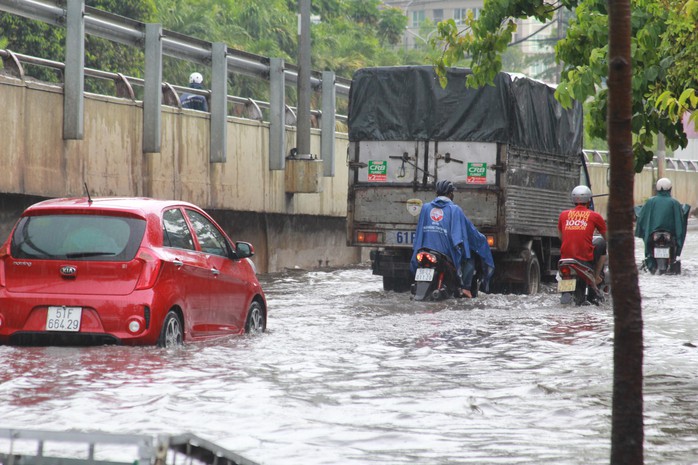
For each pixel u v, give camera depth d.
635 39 22.33
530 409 16.66
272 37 139.38
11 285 22.28
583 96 23.05
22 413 15.42
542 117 44.12
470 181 41.06
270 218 56.84
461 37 26.52
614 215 10.56
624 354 10.55
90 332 21.95
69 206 22.73
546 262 46.12
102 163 43.19
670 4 22.11
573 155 47.78
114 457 12.62
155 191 46.81
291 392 17.83
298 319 31.12
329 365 21.36
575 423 15.55
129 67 86.06
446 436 14.48
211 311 24.62
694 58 21.41
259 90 113.31
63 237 22.48
